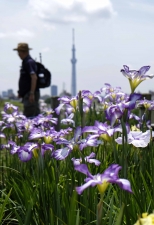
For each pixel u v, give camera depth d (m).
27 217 2.88
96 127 2.75
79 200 3.36
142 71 2.91
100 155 4.55
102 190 2.09
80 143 3.20
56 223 3.18
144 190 3.37
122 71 2.93
